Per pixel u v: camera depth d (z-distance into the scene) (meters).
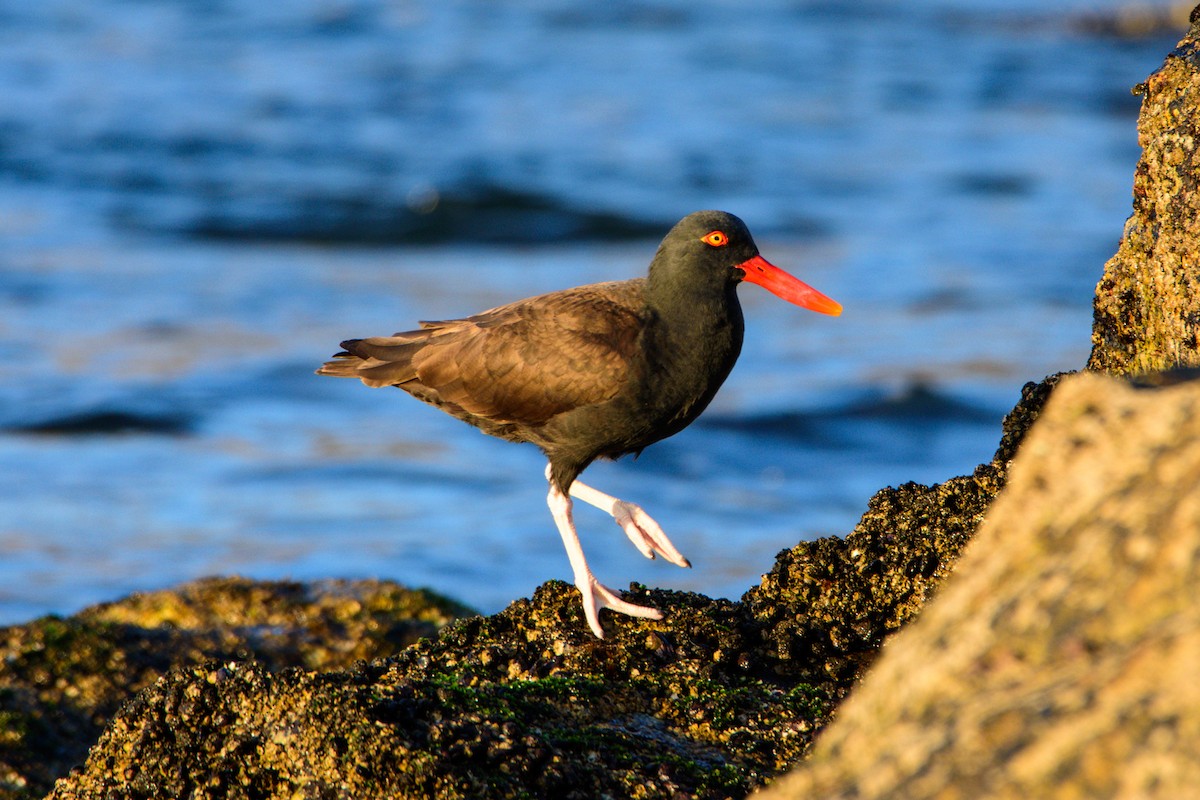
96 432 19.25
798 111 39.53
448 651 6.30
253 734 5.05
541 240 29.72
